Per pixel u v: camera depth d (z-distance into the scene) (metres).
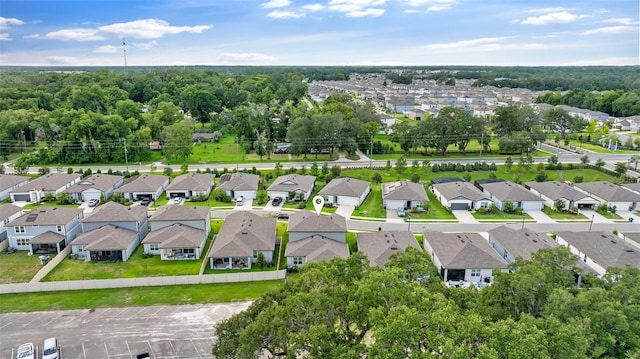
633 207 76.81
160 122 128.00
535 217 73.94
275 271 52.66
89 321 44.00
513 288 33.88
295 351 27.58
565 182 89.44
